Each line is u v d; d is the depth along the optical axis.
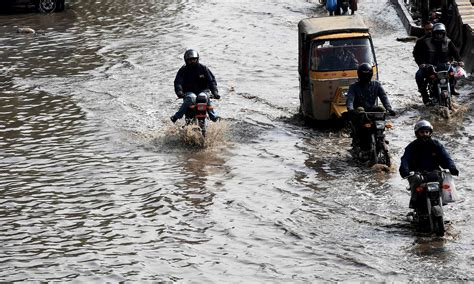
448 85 34.28
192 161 29.98
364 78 29.73
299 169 28.55
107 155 30.98
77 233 23.80
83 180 28.27
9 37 55.75
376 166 27.88
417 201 22.45
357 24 34.50
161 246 22.67
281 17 60.97
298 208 24.91
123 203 26.00
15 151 31.80
